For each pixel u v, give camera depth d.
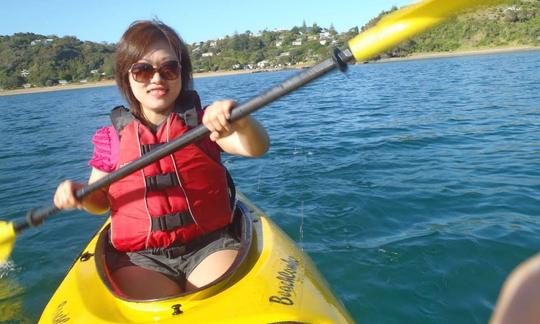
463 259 3.53
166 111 2.61
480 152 6.60
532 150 6.53
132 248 2.49
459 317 2.94
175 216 2.42
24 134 12.65
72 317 2.15
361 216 4.44
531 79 17.06
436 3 1.49
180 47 2.58
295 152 7.32
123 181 2.46
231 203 2.73
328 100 15.56
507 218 4.20
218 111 1.97
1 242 2.66
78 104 25.41
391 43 1.61
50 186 6.66
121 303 2.09
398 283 3.30
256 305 2.00
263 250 2.48
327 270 3.52
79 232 4.66
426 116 10.24
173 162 2.43
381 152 6.92
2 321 3.27
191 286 2.37
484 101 12.04
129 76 2.54
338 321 2.11
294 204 4.88
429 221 4.25
